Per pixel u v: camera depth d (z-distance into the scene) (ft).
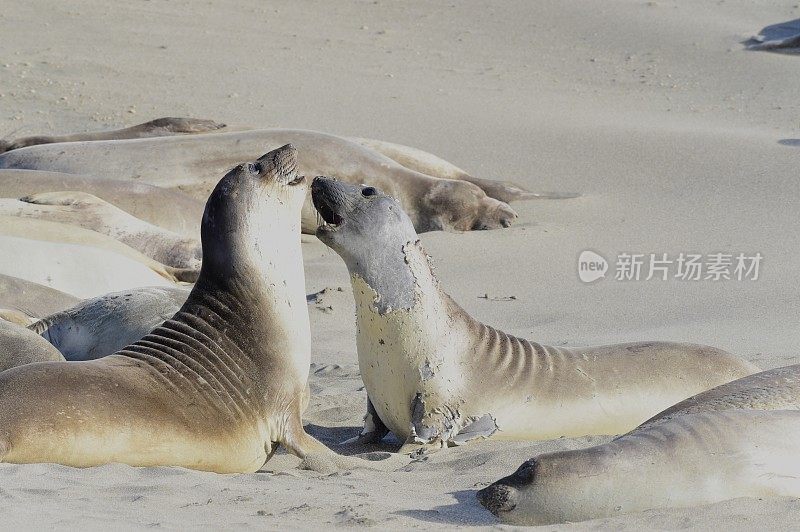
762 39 279.69
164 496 61.31
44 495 59.52
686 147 194.39
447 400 83.35
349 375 104.63
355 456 79.92
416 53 278.46
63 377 69.92
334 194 82.94
